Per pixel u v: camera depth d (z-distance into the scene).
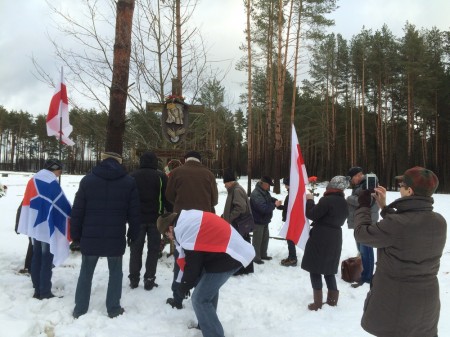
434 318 2.60
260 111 36.34
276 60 23.56
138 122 8.41
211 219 3.57
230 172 6.37
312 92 36.41
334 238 4.82
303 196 5.29
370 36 32.44
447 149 37.88
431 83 30.09
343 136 39.88
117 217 4.26
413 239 2.55
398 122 36.78
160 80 7.96
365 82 33.69
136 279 5.21
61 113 6.43
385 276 2.65
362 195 2.96
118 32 6.53
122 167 4.46
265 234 7.43
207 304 3.59
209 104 28.12
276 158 20.50
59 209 4.70
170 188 4.91
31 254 5.70
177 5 7.90
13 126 72.69
